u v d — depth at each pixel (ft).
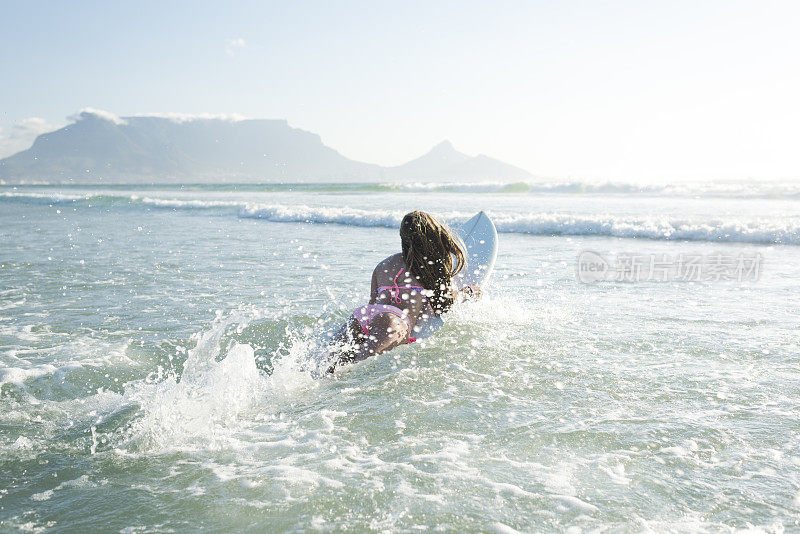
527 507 5.94
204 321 14.60
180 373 10.73
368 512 5.93
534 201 73.92
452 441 7.68
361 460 7.20
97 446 7.71
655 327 13.38
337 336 11.86
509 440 7.65
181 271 22.31
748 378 9.78
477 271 15.62
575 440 7.57
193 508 6.08
